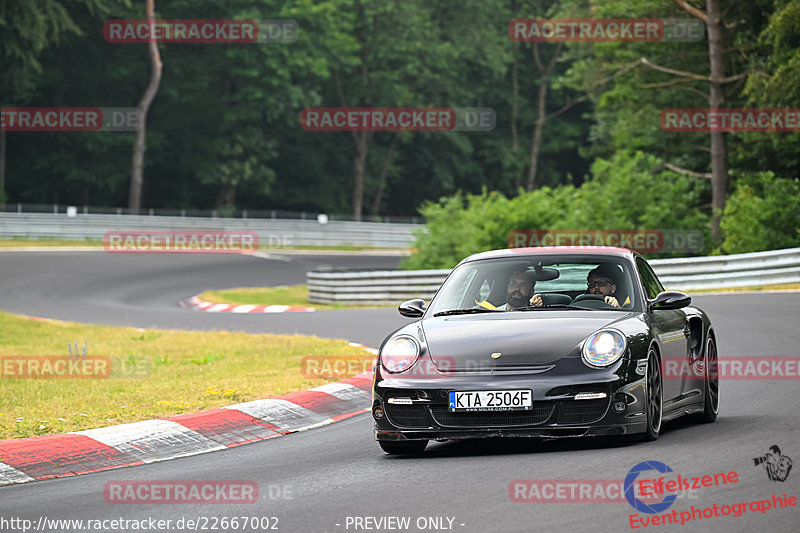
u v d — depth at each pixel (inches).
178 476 1077.1
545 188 4589.1
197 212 7618.1
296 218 7864.2
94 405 1534.2
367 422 1418.6
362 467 1072.8
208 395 1600.6
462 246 4448.8
